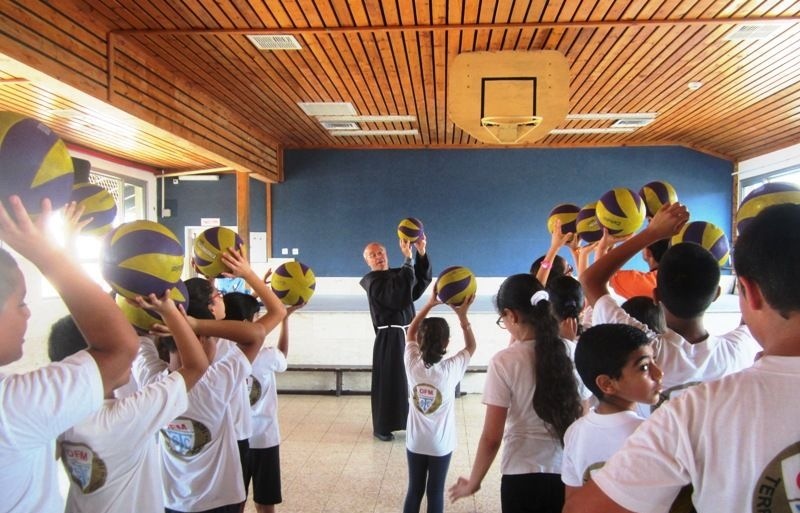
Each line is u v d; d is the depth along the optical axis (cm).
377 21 458
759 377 74
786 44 506
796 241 71
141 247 132
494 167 997
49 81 399
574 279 234
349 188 1011
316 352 629
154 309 139
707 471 74
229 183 1024
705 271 153
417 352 290
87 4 420
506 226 997
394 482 376
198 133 648
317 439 464
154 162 934
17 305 95
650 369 139
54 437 98
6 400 93
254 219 1019
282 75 592
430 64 561
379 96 676
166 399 140
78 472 134
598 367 141
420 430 286
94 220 161
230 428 208
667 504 81
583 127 854
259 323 194
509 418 190
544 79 509
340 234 1012
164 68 562
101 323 102
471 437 461
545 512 183
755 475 70
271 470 295
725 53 530
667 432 79
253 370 288
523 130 525
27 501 99
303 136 923
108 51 464
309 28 466
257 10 435
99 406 102
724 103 700
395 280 451
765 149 915
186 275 1022
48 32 389
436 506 287
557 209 295
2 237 93
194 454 202
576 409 180
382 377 459
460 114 520
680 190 980
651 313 198
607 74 591
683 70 577
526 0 423
